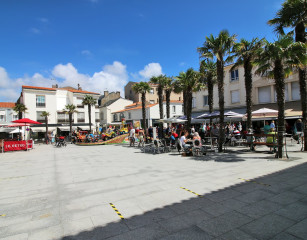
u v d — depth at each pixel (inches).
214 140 543.2
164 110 1409.9
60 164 370.0
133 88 797.2
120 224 127.7
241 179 214.5
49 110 1405.0
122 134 904.3
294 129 516.7
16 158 491.5
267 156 342.0
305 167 253.0
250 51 456.8
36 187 220.8
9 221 137.3
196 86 602.2
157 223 127.0
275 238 105.6
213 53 441.1
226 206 148.6
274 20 371.9
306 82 379.6
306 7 331.0
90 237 113.2
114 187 208.8
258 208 142.9
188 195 174.9
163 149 486.6
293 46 296.7
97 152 545.6
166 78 789.2
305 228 114.2
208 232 114.0
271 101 839.7
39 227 127.3
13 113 1368.1
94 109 1614.2
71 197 183.2
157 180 227.0
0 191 210.1
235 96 976.9
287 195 164.7
